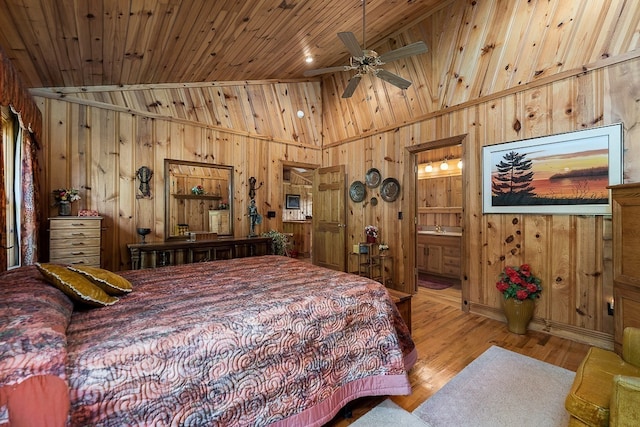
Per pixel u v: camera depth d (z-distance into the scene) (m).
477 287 3.59
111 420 1.01
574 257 2.87
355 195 5.26
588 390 1.32
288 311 1.57
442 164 5.73
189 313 1.47
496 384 2.10
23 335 0.97
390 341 1.89
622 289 2.18
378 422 1.73
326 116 5.90
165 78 4.04
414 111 4.32
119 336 1.20
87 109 3.69
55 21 2.19
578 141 2.81
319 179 5.90
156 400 1.10
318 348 1.60
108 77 3.54
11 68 2.21
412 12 3.91
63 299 1.42
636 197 2.08
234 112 4.94
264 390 1.38
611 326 2.66
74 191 3.43
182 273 2.41
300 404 1.48
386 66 4.59
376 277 4.80
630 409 1.09
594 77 2.73
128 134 3.98
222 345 1.29
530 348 2.69
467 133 3.68
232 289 1.92
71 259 3.20
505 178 3.32
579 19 2.82
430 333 3.03
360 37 4.24
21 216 2.79
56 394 0.90
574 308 2.87
